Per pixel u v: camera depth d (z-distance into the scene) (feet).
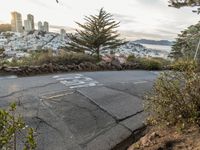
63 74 38.27
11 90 25.75
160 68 56.29
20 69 36.58
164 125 14.43
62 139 15.84
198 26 77.87
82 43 77.41
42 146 14.82
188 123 13.44
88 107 21.54
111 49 80.02
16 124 7.93
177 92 13.76
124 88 29.19
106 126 17.95
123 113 20.34
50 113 19.81
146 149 12.87
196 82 13.32
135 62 57.16
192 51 82.58
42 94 24.88
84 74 39.37
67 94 25.27
